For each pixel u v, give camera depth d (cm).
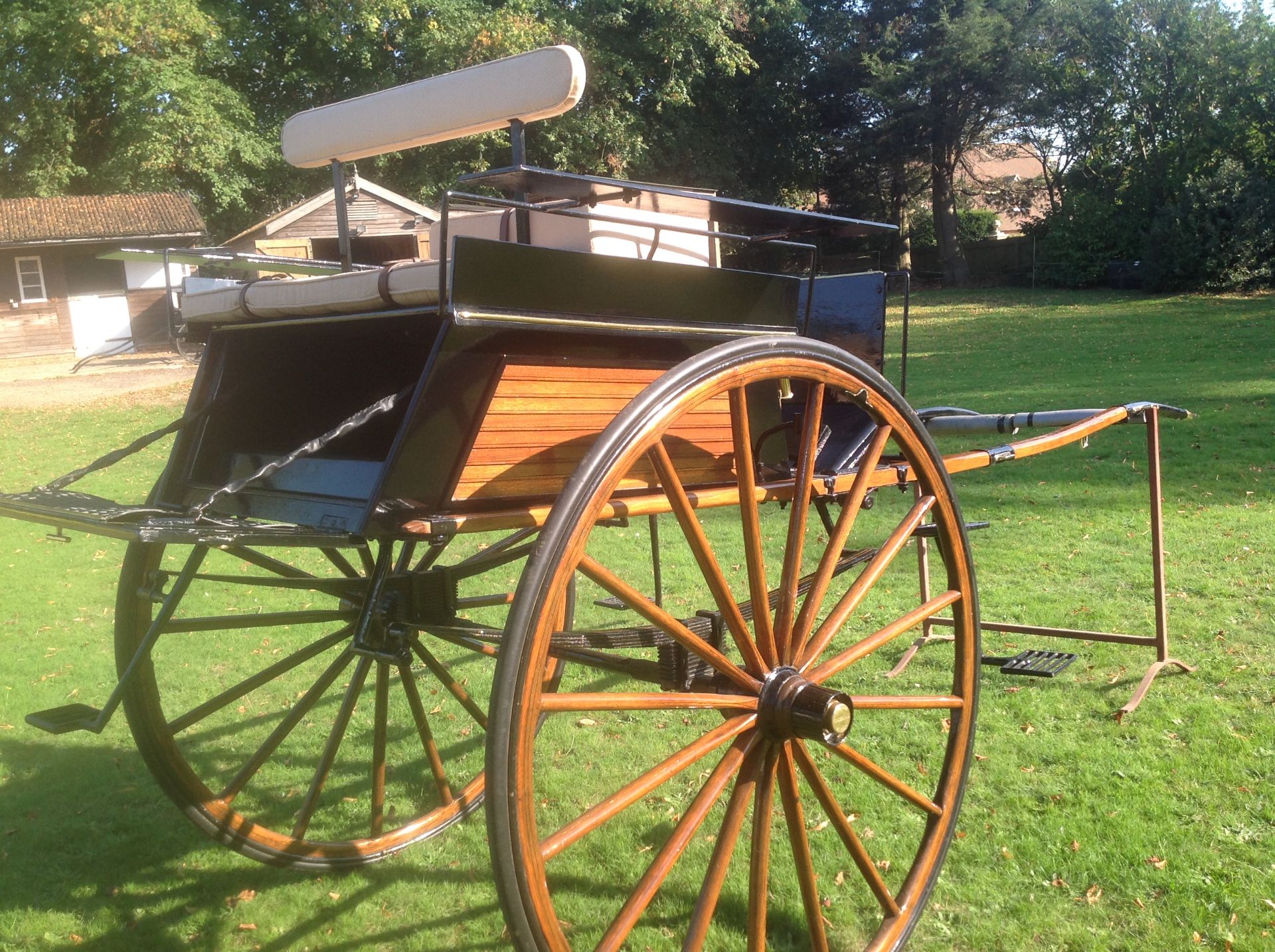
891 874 310
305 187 3019
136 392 1766
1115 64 2978
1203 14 2867
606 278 222
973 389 1370
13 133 2792
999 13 3028
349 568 333
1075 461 930
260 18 2967
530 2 2775
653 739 417
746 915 292
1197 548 648
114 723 450
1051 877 307
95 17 2552
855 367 237
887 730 411
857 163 3381
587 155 2861
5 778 398
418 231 1335
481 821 355
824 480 278
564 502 181
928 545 685
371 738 429
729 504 250
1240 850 313
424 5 2752
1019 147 3475
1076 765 375
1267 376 1352
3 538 813
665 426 195
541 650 177
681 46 2895
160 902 312
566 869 322
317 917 302
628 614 566
